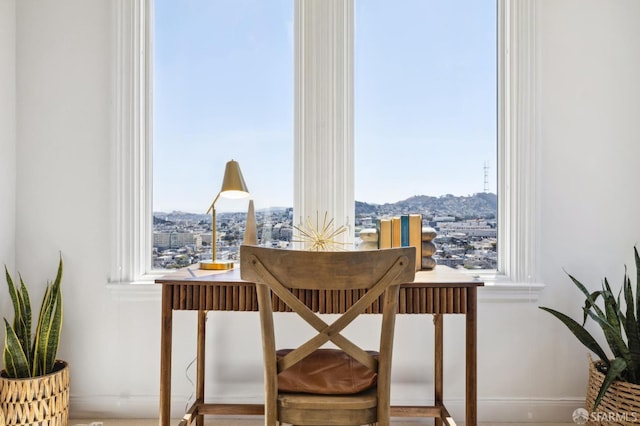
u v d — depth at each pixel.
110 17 1.95
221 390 1.99
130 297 1.96
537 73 1.94
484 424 1.94
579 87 1.96
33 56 1.95
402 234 1.68
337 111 1.97
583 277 1.96
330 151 1.97
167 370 1.45
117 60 1.95
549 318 1.96
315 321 1.15
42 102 1.95
